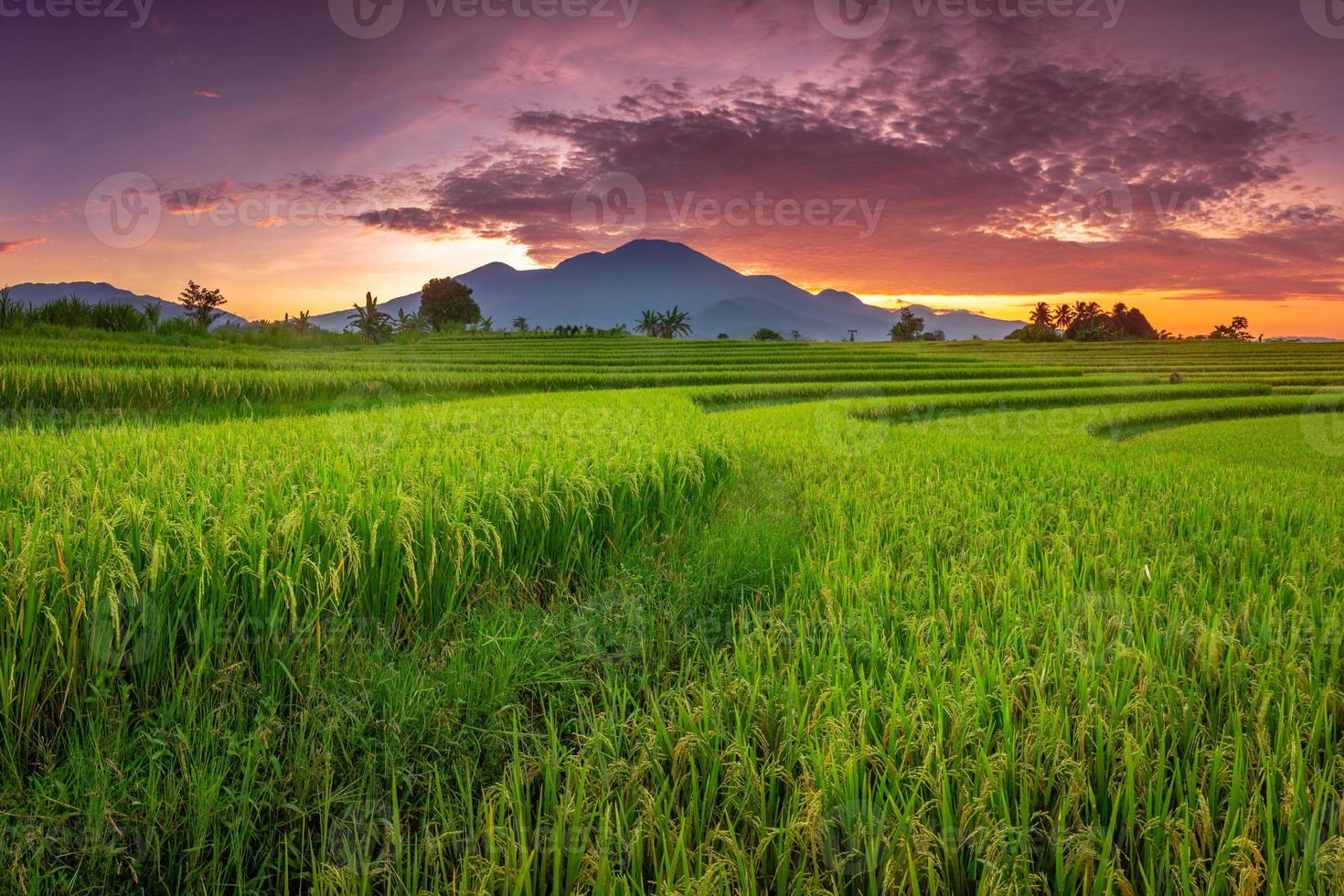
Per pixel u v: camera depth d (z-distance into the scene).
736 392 29.98
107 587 3.24
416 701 3.39
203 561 3.47
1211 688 3.57
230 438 7.18
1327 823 2.63
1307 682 3.45
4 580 3.20
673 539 6.17
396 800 2.76
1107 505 7.31
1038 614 4.18
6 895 2.44
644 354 59.91
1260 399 31.09
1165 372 49.62
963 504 7.16
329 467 5.50
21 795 2.76
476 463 5.91
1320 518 6.90
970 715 3.06
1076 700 3.27
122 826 2.68
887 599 4.43
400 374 24.78
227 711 3.27
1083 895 2.40
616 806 2.69
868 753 2.77
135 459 5.58
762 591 5.14
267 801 2.82
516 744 2.99
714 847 2.57
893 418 25.52
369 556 4.18
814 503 7.43
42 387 14.88
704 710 3.19
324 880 2.44
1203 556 5.83
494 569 4.89
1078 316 128.50
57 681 3.10
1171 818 2.57
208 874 2.63
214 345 34.78
